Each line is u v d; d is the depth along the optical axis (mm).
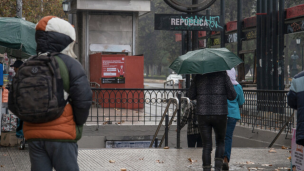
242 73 17203
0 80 6508
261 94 9461
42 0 27750
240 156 6695
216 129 5129
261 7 14062
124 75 14234
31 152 2857
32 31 6883
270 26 13461
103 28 16297
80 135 2926
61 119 2775
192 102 7539
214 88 5012
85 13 15992
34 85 2686
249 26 15820
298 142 3857
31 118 2682
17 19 6863
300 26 12492
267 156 6691
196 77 5172
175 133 10195
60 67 2766
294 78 3922
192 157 6461
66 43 2971
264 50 13781
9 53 8781
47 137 2754
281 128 8391
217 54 5105
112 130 9758
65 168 2828
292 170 4836
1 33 6555
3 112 8211
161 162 6051
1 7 18875
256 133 9352
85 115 2834
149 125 9977
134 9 15844
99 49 16250
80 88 2773
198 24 10117
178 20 10000
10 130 7512
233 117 5828
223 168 5656
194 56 5176
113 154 6688
